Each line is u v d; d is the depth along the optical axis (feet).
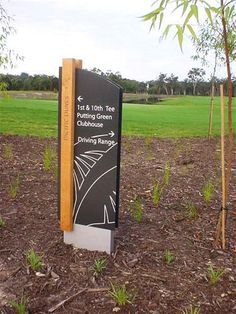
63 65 10.96
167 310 9.11
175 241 12.68
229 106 11.73
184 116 36.40
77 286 9.99
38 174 20.16
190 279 10.44
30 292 9.78
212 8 7.18
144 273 10.60
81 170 11.44
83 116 11.16
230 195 18.01
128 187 18.42
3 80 30.17
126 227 13.65
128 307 9.15
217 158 25.93
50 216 14.46
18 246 12.03
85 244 11.80
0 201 15.84
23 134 30.60
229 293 9.91
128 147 28.71
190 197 17.39
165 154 26.89
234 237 13.26
